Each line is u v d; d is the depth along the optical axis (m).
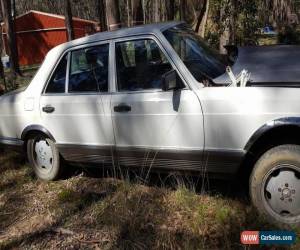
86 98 4.77
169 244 3.77
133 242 3.89
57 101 5.01
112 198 4.75
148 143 4.40
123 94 4.52
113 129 4.61
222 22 8.85
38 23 36.84
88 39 4.88
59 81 5.09
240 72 4.24
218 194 4.48
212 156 4.07
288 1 15.08
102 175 5.51
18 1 61.12
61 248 3.98
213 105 3.97
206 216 4.11
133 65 4.52
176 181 4.73
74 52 4.97
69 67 5.01
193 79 4.14
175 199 4.45
